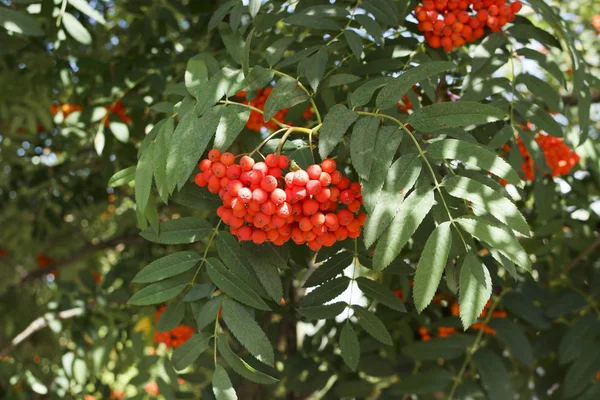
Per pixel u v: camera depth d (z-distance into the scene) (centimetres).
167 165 45
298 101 47
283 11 57
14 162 105
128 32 77
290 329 79
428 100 59
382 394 65
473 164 41
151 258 85
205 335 48
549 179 67
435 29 56
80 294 84
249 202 43
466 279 40
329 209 46
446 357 61
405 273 52
